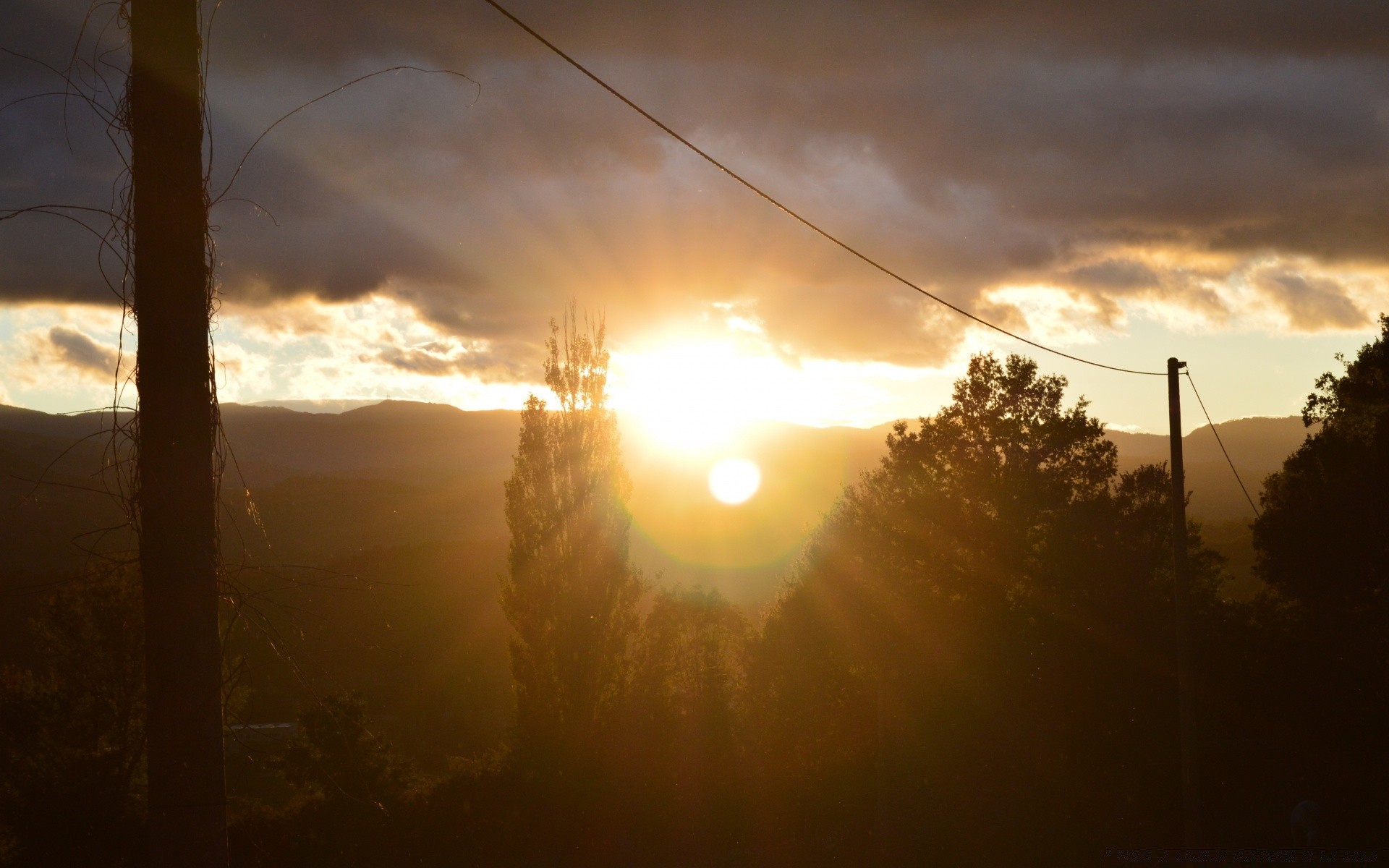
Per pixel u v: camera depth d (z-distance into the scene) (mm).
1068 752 21328
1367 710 19562
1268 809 19938
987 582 21406
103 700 16922
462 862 20797
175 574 3619
